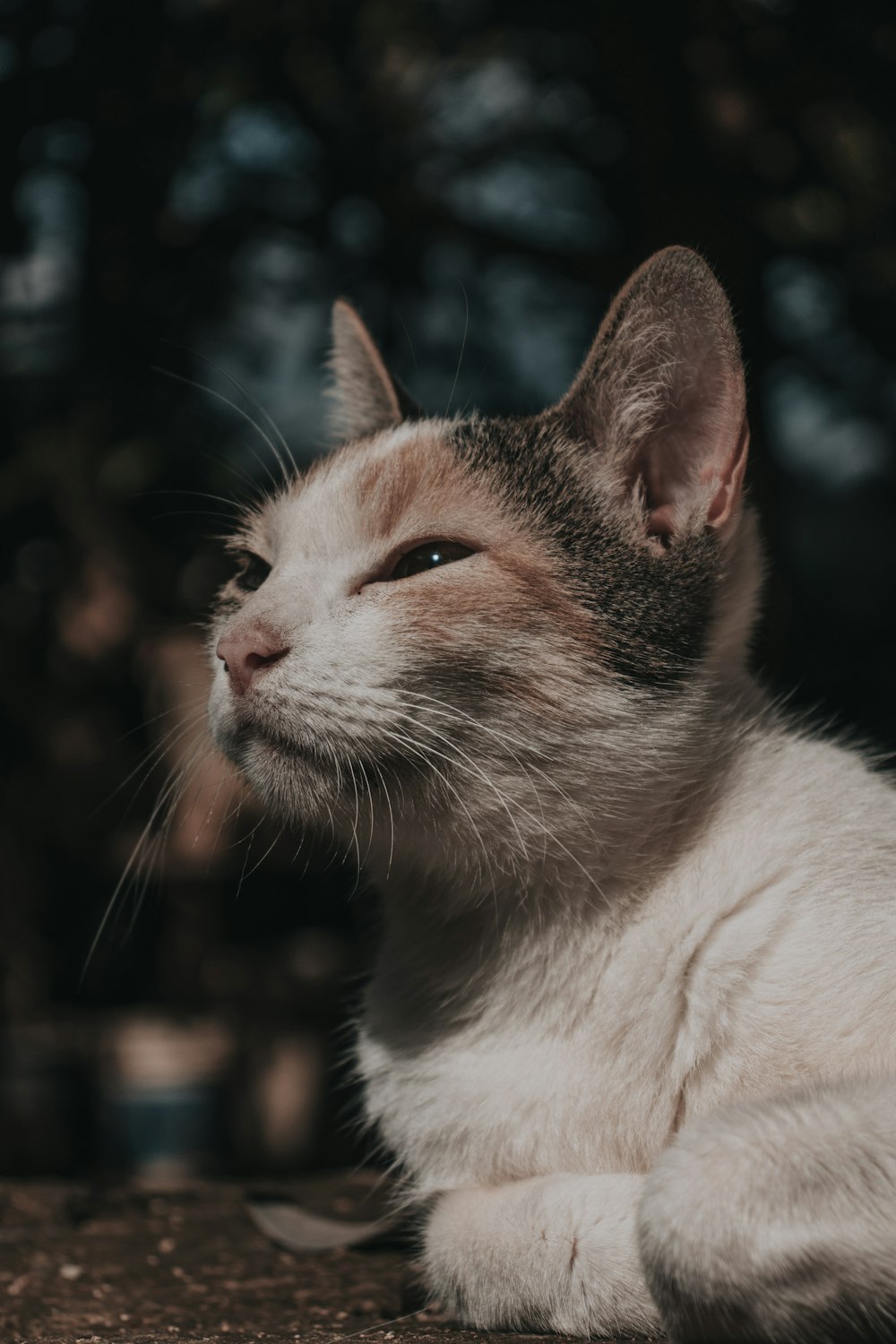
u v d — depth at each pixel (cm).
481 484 42
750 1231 32
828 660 91
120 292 79
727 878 39
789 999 37
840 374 84
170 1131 79
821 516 100
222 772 53
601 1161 38
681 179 70
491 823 40
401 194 77
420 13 70
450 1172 40
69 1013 91
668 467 42
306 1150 83
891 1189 32
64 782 86
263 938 95
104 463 77
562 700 40
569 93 79
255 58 73
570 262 79
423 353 82
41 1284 45
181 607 79
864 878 38
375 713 40
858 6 71
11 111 76
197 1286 45
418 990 42
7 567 85
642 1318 35
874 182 69
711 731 41
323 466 46
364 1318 40
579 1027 39
